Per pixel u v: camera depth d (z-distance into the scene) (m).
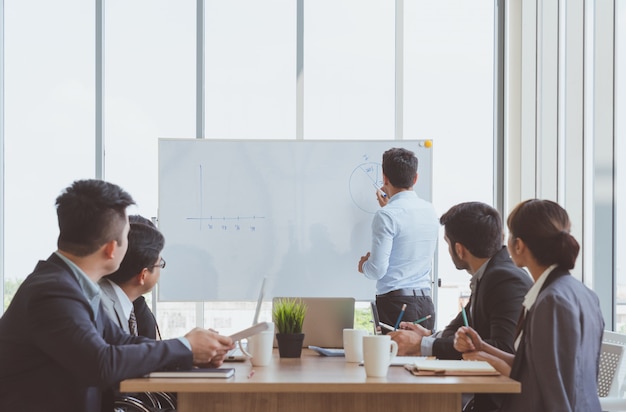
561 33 5.14
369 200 4.98
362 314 5.16
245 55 5.63
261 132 5.62
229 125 5.62
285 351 2.83
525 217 2.48
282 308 2.86
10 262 5.56
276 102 5.62
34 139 5.57
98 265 2.38
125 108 5.60
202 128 5.59
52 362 2.25
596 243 4.29
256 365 2.58
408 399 2.37
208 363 2.45
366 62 5.63
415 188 4.96
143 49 5.61
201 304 5.44
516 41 5.46
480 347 2.60
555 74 5.20
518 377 2.38
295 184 5.00
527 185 5.38
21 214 5.57
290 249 4.98
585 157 4.61
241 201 4.99
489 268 2.93
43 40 5.59
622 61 4.12
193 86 5.61
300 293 4.98
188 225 4.97
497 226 2.94
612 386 3.04
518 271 2.89
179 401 2.37
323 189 5.00
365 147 5.00
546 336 2.28
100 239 2.34
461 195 5.58
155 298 5.45
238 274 4.97
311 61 5.62
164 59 5.61
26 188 5.57
